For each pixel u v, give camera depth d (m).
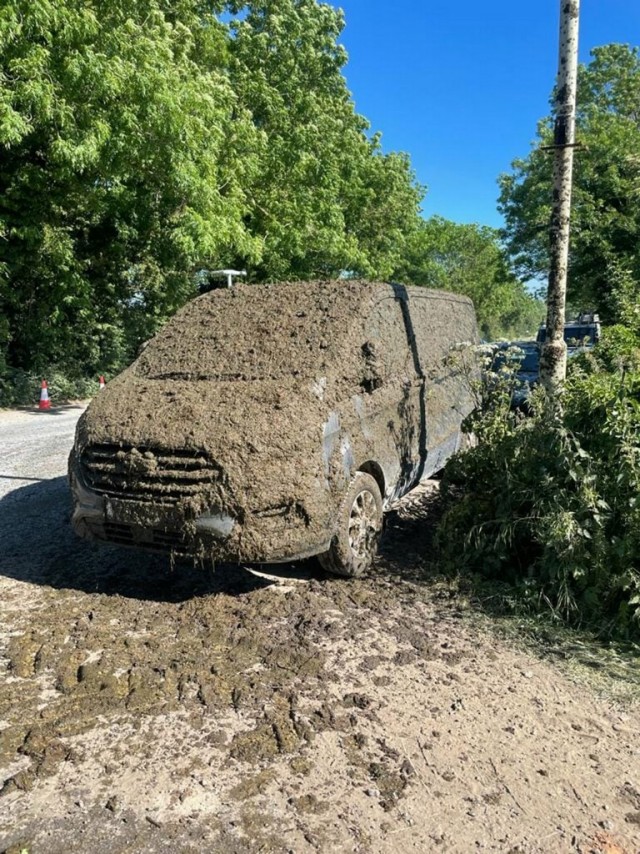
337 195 22.53
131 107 12.70
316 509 3.99
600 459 4.12
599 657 3.57
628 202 19.66
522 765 2.69
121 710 3.05
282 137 18.64
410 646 3.67
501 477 4.50
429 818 2.39
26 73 11.55
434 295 6.90
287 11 20.33
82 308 17.41
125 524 4.02
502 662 3.52
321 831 2.33
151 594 4.37
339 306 5.15
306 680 3.30
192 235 14.05
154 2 14.65
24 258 15.93
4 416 15.13
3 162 15.16
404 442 5.36
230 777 2.61
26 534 5.65
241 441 3.88
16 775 2.61
